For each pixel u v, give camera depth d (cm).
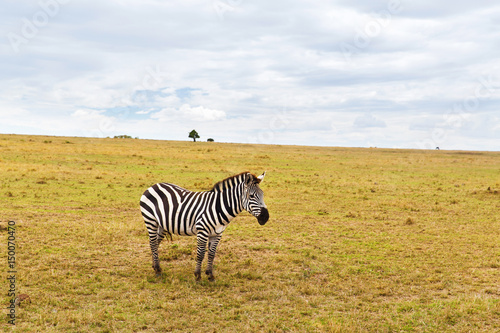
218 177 2259
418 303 650
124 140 5394
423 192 1945
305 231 1137
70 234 987
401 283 743
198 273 719
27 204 1350
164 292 662
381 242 1036
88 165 2519
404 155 4641
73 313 560
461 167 3319
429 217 1364
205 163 2944
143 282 699
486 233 1145
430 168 3203
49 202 1409
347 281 746
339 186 2086
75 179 1950
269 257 888
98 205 1408
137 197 1596
